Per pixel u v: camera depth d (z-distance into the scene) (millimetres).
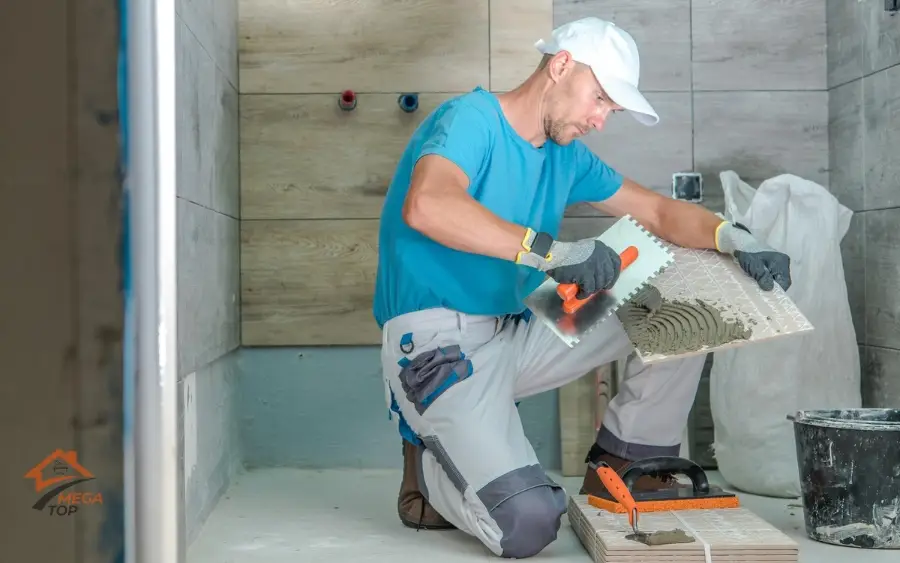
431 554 2057
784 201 2709
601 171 2469
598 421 2918
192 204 2178
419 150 2158
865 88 2799
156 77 848
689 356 2232
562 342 2277
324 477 2949
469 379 2062
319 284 3070
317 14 3043
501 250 1896
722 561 1823
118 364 851
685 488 2279
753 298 2186
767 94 3086
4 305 837
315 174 3059
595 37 2105
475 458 1988
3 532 844
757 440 2607
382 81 3051
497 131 2150
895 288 2631
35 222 838
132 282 848
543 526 1959
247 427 3072
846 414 2258
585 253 1883
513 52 3053
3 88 832
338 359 3090
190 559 2029
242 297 3055
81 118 840
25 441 843
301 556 2051
